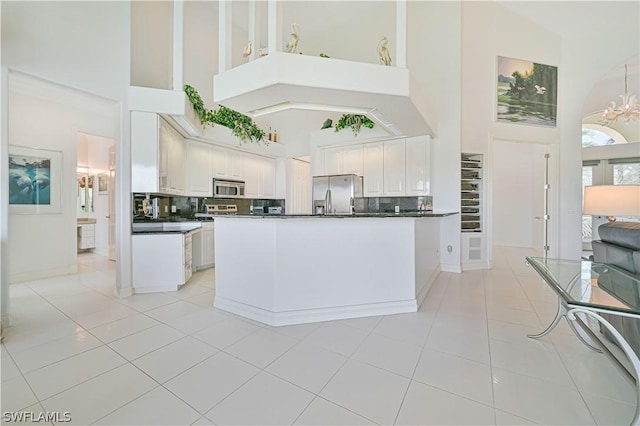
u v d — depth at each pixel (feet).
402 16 8.77
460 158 14.80
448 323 8.45
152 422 4.59
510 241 23.93
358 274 9.03
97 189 19.63
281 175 21.02
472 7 15.28
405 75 8.56
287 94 8.38
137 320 8.61
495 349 6.89
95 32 10.10
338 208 16.65
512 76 15.87
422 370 6.02
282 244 8.40
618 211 10.20
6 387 5.41
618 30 15.46
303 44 19.62
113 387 5.44
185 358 6.48
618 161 21.86
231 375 5.84
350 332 7.85
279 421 4.63
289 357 6.54
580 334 7.46
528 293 11.35
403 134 14.75
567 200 16.53
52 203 13.74
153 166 11.21
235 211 18.79
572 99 16.48
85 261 17.40
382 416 4.73
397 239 9.34
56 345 7.04
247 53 9.32
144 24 11.75
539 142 16.46
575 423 4.54
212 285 12.39
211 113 15.69
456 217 14.88
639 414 4.18
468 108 15.25
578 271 6.92
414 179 15.51
